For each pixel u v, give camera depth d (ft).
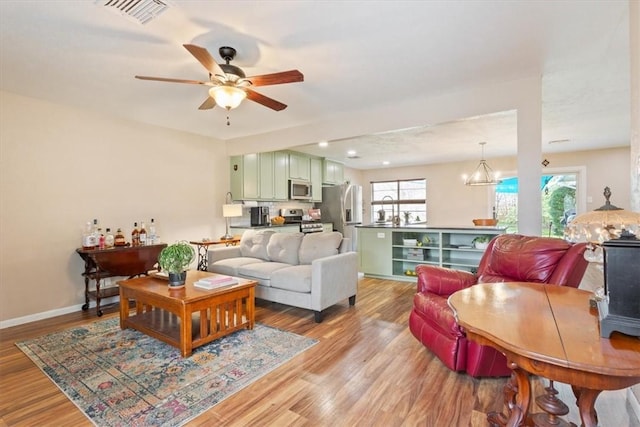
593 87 10.59
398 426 5.39
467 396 6.23
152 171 14.44
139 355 7.97
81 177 12.12
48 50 7.74
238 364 7.50
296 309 11.79
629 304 3.46
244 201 18.67
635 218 4.30
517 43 7.70
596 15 6.58
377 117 12.47
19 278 10.58
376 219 30.45
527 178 9.62
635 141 5.48
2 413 5.76
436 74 9.36
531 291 5.56
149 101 11.40
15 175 10.53
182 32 7.01
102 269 11.36
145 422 5.49
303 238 13.10
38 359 7.81
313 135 14.33
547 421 5.05
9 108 10.40
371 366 7.45
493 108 10.18
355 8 6.25
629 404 5.94
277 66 8.71
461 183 25.79
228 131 15.89
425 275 8.52
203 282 9.05
